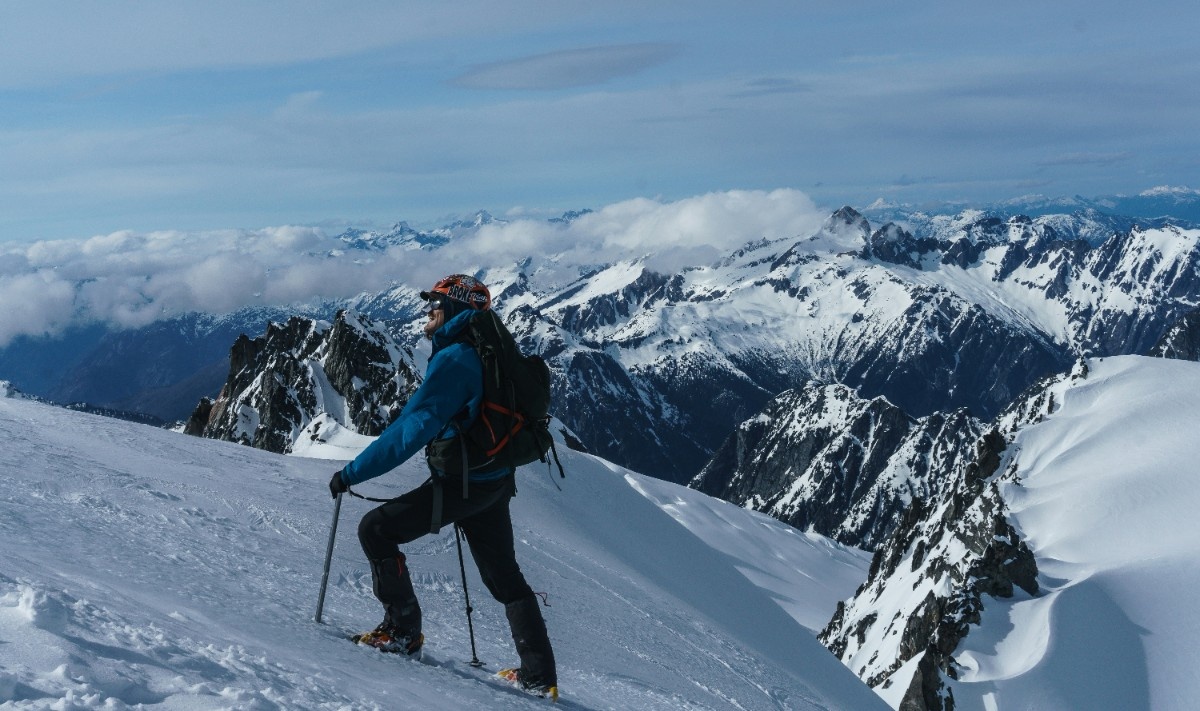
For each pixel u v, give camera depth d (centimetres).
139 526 830
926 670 7550
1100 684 7506
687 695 1004
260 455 1683
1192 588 8769
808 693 1436
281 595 727
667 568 2241
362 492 1552
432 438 561
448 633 866
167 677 348
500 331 584
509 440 580
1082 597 8662
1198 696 7319
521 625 642
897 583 13650
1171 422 15238
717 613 1922
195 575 687
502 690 611
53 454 1091
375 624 727
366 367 8331
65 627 363
